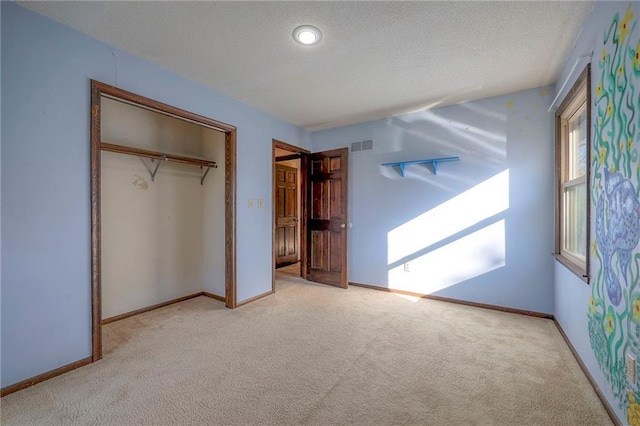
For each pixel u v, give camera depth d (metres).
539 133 3.05
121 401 1.74
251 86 3.03
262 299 3.71
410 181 3.85
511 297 3.22
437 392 1.82
